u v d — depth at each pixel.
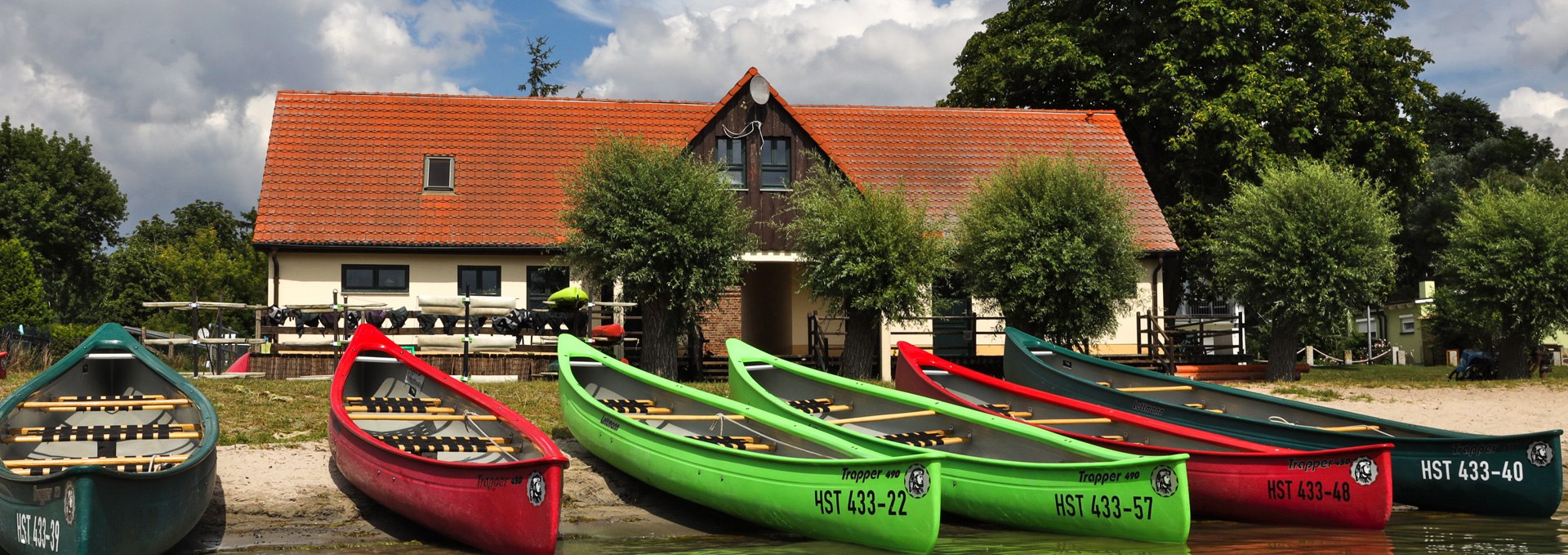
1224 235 25.19
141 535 9.45
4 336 24.91
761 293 29.39
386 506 11.89
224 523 11.89
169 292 56.00
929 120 29.80
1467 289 25.34
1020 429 13.12
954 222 26.38
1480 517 13.30
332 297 21.00
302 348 21.27
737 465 12.04
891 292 20.70
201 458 10.43
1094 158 29.12
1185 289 35.44
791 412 14.03
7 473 9.80
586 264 20.95
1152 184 33.25
